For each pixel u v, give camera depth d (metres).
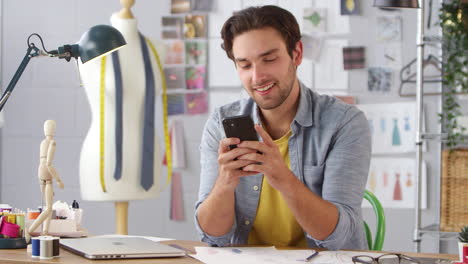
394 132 3.39
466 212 3.09
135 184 3.01
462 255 1.49
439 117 3.36
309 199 1.65
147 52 3.04
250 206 1.89
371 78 3.42
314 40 3.48
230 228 1.80
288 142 1.88
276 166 1.63
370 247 2.15
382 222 2.11
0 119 3.49
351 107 1.88
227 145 1.66
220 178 1.73
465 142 3.28
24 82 3.72
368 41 3.43
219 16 3.58
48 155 1.76
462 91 3.21
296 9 3.51
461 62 3.31
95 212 3.66
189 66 3.60
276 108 1.85
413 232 3.35
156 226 3.61
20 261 1.51
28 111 3.72
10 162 3.73
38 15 3.72
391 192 3.39
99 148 2.97
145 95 3.02
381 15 3.42
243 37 1.69
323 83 3.47
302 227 1.71
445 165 3.12
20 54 3.72
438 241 3.33
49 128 1.76
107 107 2.97
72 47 1.95
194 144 3.59
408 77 3.39
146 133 3.02
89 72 2.98
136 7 3.66
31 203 3.71
